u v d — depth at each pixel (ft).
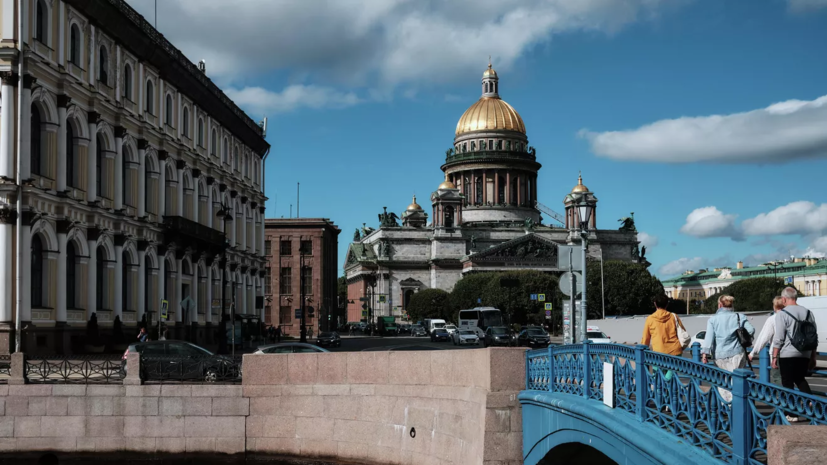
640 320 290.56
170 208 221.66
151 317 203.00
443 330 373.20
